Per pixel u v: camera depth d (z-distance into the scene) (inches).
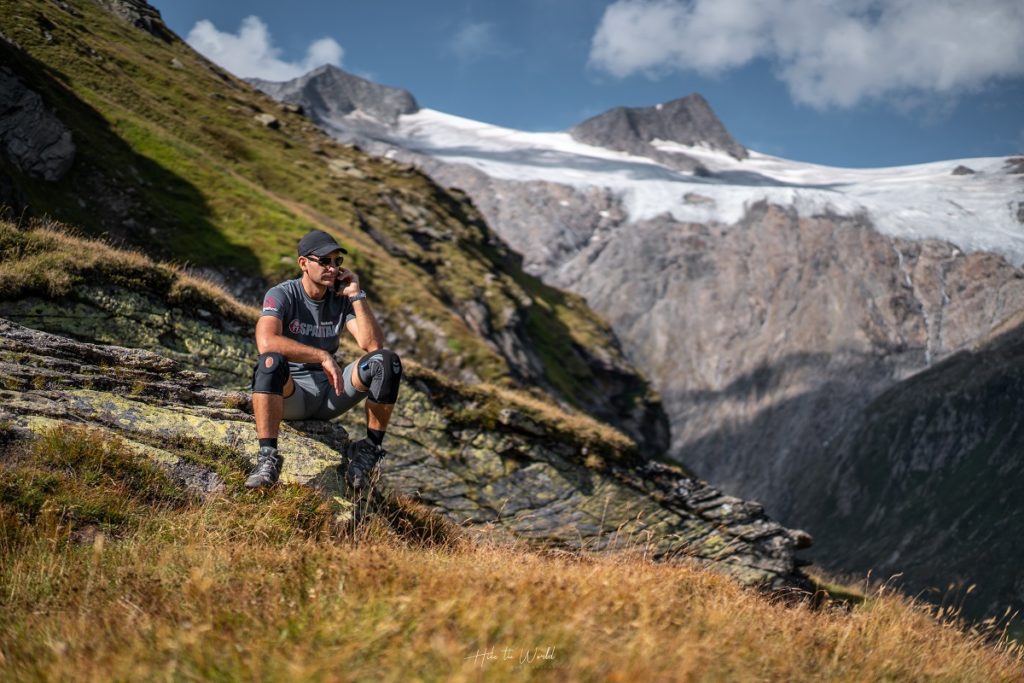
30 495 211.3
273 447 253.1
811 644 193.6
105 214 1443.2
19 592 168.7
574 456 638.5
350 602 145.7
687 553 618.2
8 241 469.4
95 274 479.5
